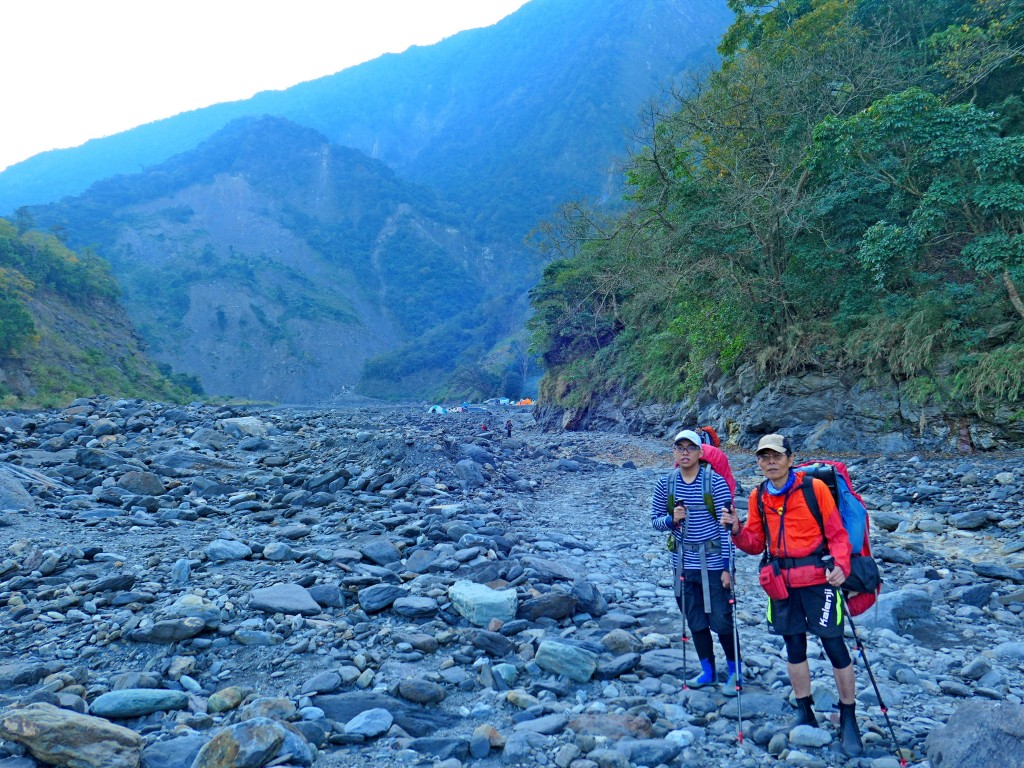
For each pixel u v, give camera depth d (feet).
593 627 18.80
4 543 25.84
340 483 40.09
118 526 29.81
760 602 22.40
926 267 58.13
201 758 10.77
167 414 69.87
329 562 23.85
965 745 10.50
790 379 62.69
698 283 73.92
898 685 15.25
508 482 46.06
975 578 24.17
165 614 17.94
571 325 137.69
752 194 65.41
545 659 15.30
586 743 11.66
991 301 51.67
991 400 48.42
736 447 68.59
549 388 149.89
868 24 74.33
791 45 76.23
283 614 18.51
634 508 39.73
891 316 56.08
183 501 36.37
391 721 12.75
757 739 12.13
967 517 32.09
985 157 51.24
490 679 14.93
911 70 67.36
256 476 45.01
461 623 18.60
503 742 11.96
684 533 14.52
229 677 15.26
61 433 57.82
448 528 28.27
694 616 14.44
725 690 14.23
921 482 41.39
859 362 58.08
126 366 332.80
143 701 13.34
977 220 55.11
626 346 115.85
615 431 108.47
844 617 11.92
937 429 51.37
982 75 59.41
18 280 312.09
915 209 55.11
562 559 27.12
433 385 654.94
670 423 87.81
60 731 11.03
